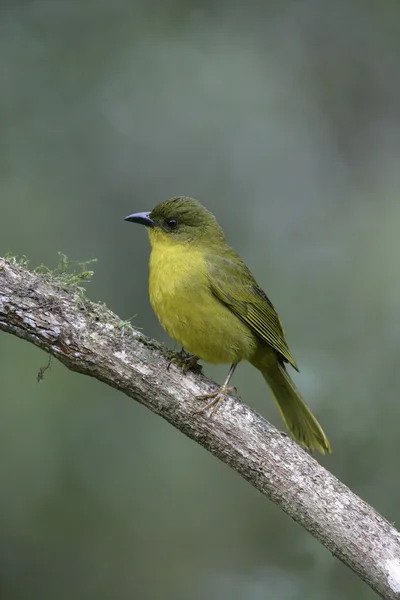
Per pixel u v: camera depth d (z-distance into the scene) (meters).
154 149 12.31
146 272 11.98
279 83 13.02
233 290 8.98
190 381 7.91
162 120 12.33
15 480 11.79
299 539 11.76
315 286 12.43
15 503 11.84
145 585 12.02
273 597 11.04
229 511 12.61
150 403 7.83
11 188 11.79
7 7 12.12
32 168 11.90
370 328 12.02
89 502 12.06
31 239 11.63
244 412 7.84
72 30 12.14
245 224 12.69
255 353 9.48
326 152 13.38
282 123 12.94
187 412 7.80
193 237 9.23
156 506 12.42
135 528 12.30
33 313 7.47
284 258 12.65
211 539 12.44
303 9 13.70
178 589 11.99
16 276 7.54
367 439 11.52
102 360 7.67
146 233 12.10
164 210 9.37
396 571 7.10
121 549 12.17
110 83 12.16
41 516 11.91
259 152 12.73
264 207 12.77
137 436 12.44
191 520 12.48
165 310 9.02
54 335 7.52
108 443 12.19
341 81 13.83
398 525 10.96
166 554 12.26
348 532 7.27
